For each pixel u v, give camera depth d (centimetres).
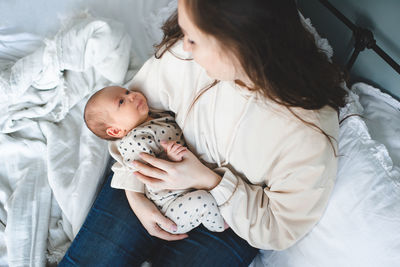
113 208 117
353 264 90
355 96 110
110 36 139
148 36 158
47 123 139
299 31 70
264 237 95
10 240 118
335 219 92
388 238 86
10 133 139
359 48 105
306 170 84
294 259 101
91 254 110
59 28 157
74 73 146
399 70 96
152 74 115
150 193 108
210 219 100
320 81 76
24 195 126
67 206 125
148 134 110
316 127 80
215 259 105
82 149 134
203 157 106
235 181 97
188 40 72
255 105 87
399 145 104
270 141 88
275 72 71
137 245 113
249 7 61
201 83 99
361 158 94
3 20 154
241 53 67
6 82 138
